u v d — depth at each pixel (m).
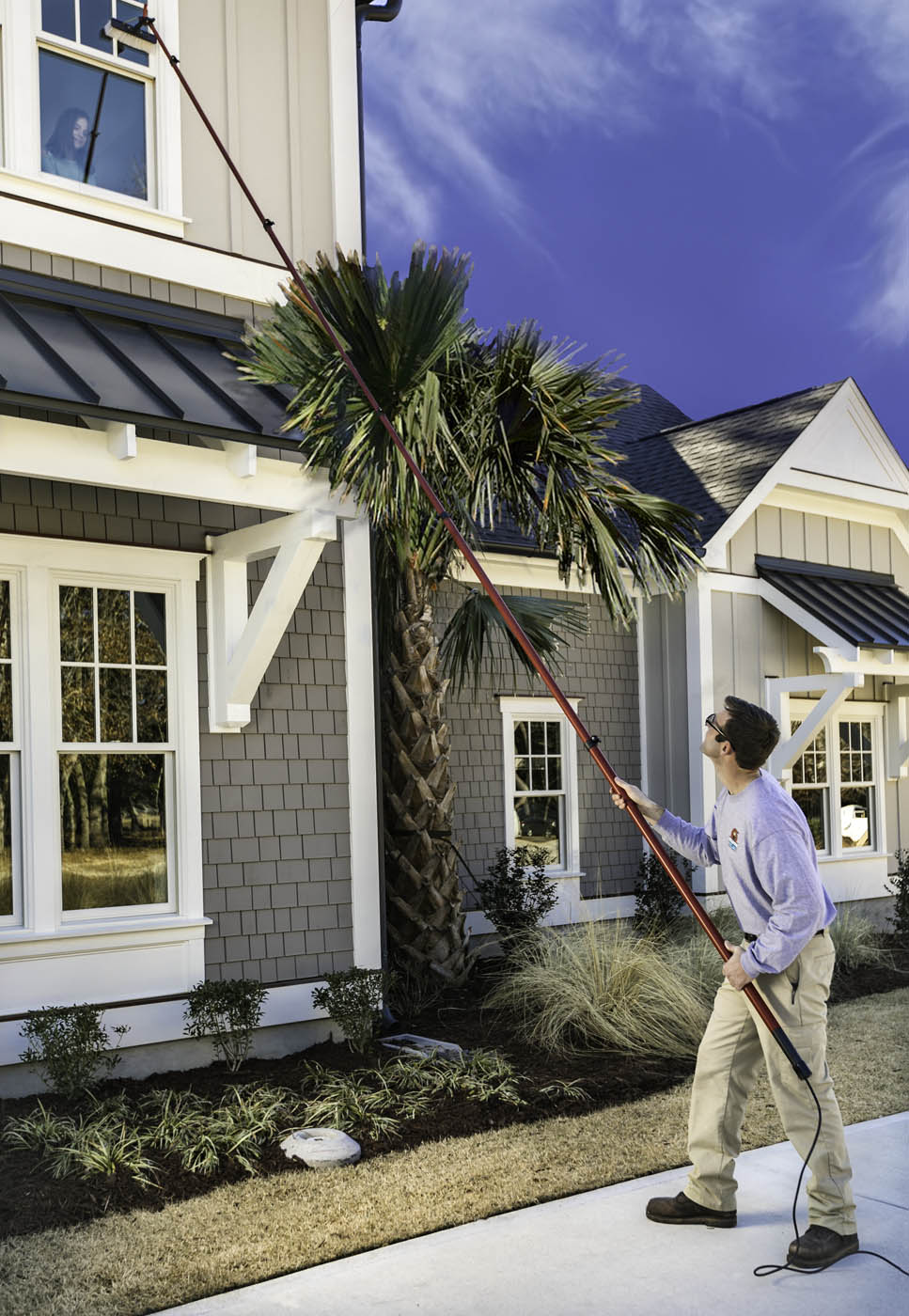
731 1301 3.32
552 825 10.17
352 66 7.43
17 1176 4.44
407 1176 4.47
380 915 7.07
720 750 3.86
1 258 5.98
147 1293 3.49
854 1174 4.36
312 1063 6.20
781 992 3.69
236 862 6.54
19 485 5.90
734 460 11.52
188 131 6.75
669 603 10.93
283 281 6.97
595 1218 4.00
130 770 6.23
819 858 11.61
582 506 7.16
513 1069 6.08
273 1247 3.80
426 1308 3.33
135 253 6.39
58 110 6.37
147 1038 6.05
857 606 11.33
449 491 7.00
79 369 5.34
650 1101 5.55
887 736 12.46
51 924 5.86
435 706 7.85
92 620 6.15
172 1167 4.54
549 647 8.79
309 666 6.91
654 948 8.17
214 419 5.43
